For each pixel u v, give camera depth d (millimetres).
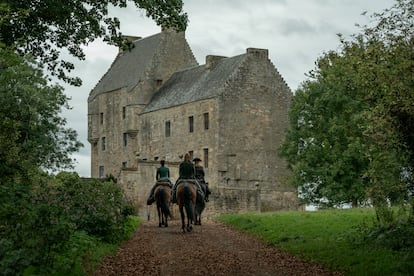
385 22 22375
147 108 94688
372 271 21891
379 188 23703
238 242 31375
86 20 31734
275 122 86062
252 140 84562
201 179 41438
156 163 71812
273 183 85000
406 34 22266
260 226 36812
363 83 22766
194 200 35906
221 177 82188
